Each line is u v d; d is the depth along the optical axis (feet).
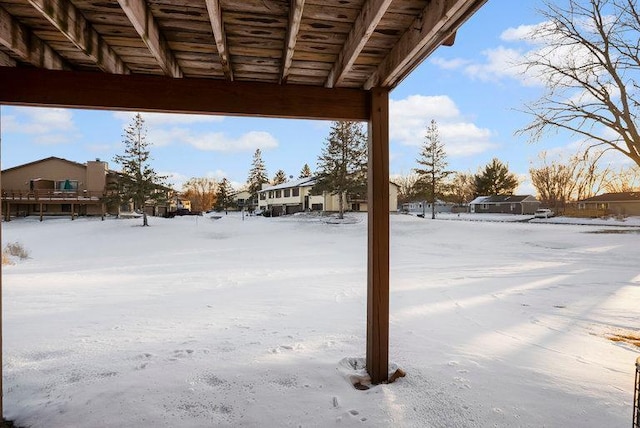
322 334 15.14
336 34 8.87
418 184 124.77
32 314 18.54
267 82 10.45
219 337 14.65
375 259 10.49
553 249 53.47
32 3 6.37
